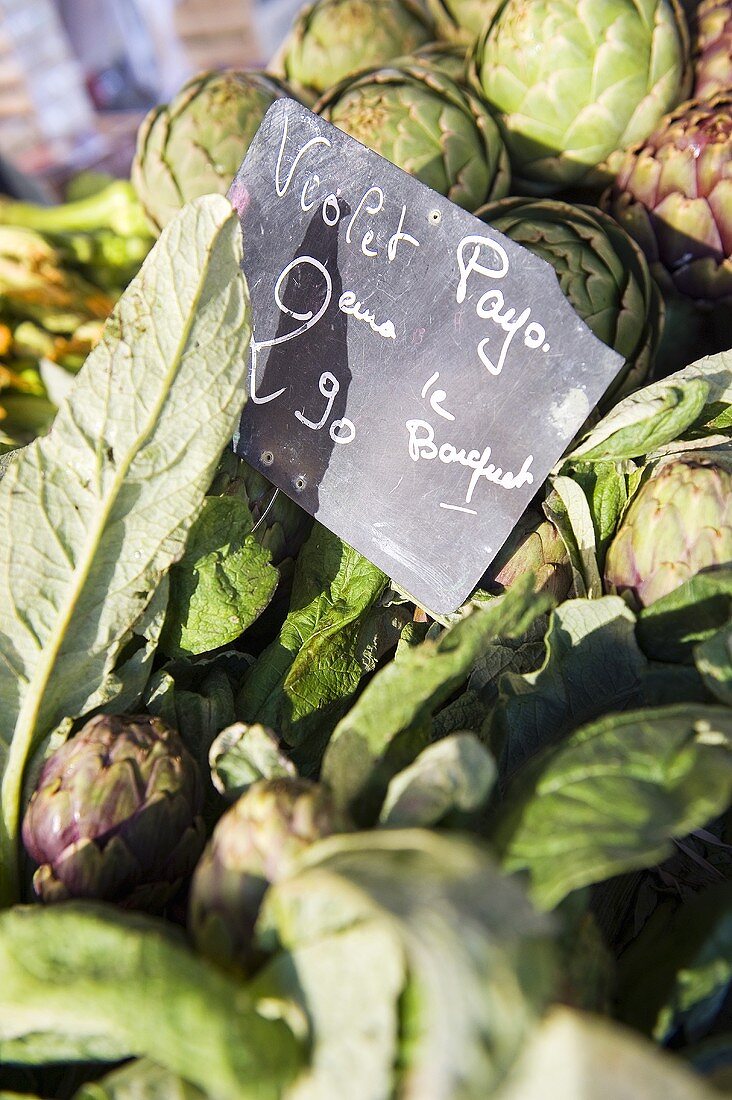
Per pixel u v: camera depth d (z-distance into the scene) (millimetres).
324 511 498
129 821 413
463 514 475
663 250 574
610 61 579
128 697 456
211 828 446
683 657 442
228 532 470
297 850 366
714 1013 380
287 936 348
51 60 1641
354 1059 330
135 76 1756
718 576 433
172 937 366
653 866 432
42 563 446
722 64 604
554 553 490
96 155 1608
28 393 752
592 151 604
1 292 788
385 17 703
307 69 711
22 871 433
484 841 377
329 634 482
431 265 474
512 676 443
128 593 451
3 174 1231
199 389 453
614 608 444
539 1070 318
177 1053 335
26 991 347
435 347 475
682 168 558
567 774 368
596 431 478
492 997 314
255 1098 331
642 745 371
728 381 495
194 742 462
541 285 453
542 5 582
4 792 437
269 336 509
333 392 496
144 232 907
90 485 449
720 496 449
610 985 376
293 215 501
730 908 376
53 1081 399
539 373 457
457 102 600
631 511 469
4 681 441
